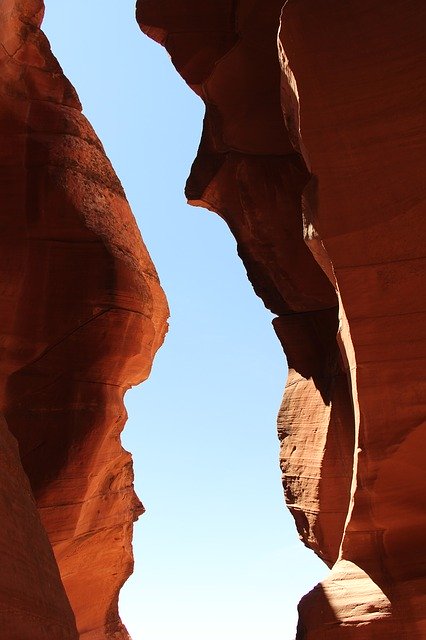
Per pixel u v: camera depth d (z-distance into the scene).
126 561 11.51
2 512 4.80
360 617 7.16
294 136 8.46
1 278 10.30
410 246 6.95
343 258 7.07
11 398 10.09
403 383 6.95
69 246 10.59
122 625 11.61
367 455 7.10
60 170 10.95
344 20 7.25
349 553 7.59
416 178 6.95
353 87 7.16
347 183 7.13
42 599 4.74
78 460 9.99
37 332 10.32
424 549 7.31
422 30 7.01
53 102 11.38
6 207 10.69
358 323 7.04
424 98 6.96
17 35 10.92
